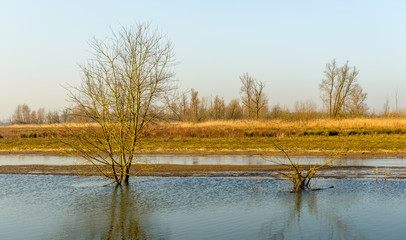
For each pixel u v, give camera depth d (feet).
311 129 148.56
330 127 150.61
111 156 60.95
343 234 39.55
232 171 75.46
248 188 60.49
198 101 250.57
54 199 54.60
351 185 61.57
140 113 59.93
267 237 38.83
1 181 67.10
